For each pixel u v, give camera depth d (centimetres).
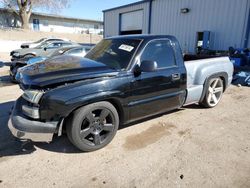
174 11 1606
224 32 1290
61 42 1379
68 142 339
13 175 262
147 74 347
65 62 340
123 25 2164
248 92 653
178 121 421
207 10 1370
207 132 374
